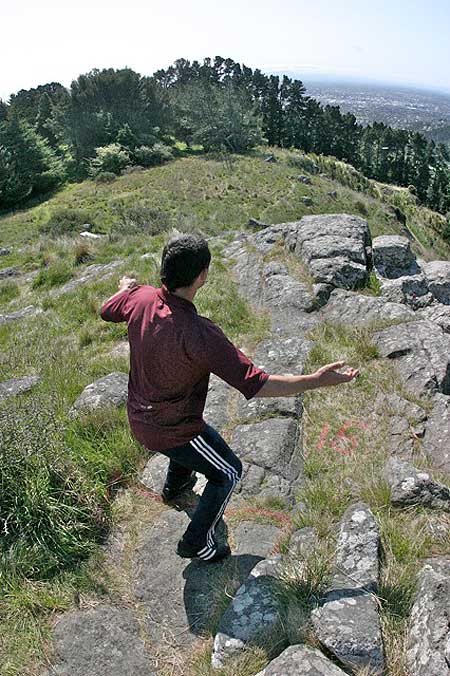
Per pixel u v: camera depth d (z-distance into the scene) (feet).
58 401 16.17
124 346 21.63
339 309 20.62
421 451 12.78
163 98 244.63
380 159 321.52
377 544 9.30
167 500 11.68
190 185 149.89
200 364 8.25
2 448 11.40
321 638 7.80
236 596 8.86
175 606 9.39
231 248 30.35
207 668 8.11
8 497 10.91
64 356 21.08
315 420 14.14
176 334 8.19
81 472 11.87
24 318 28.04
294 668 7.29
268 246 27.91
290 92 321.11
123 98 226.38
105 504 11.51
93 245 47.91
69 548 10.37
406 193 271.49
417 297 23.00
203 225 104.37
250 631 8.27
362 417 14.11
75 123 214.90
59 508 10.84
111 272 32.63
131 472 12.55
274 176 167.32
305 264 24.18
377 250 25.35
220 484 9.43
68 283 34.83
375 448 12.98
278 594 8.65
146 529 11.03
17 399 16.83
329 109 322.96
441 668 7.14
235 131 236.63
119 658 8.59
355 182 221.66
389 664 7.64
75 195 160.25
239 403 15.21
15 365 21.26
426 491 10.80
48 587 9.75
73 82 225.97
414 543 9.71
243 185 152.46
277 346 17.95
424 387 14.82
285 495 11.70
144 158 198.59
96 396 15.61
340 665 7.65
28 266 48.26
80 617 9.24
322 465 12.42
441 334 17.03
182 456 9.22
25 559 10.00
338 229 26.27
